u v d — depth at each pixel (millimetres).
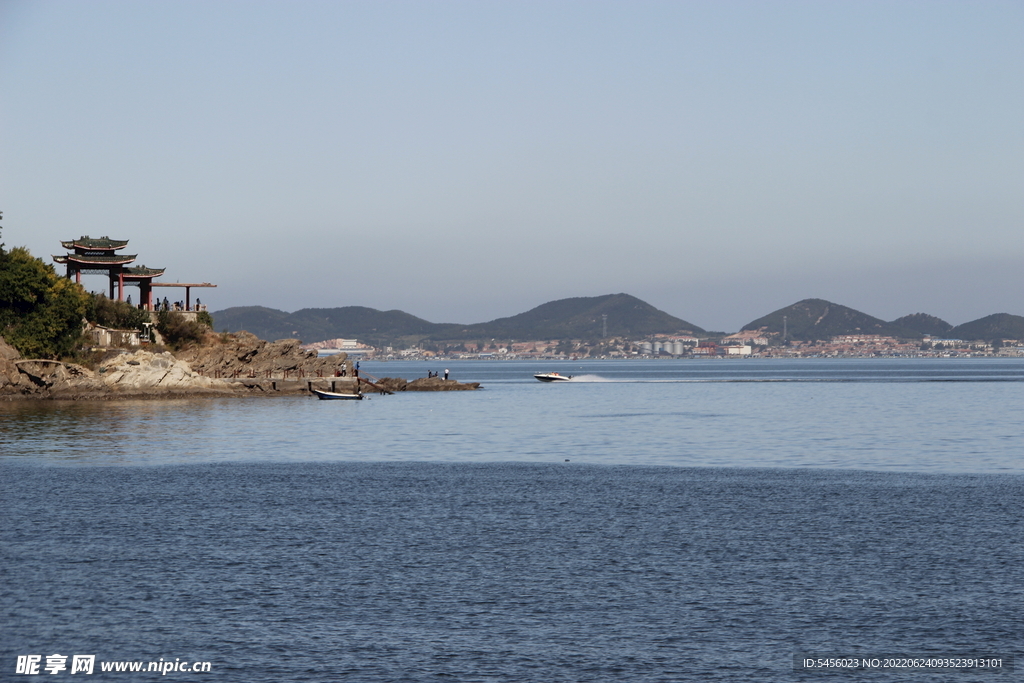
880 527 53031
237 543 48719
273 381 192875
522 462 85812
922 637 34406
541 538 50344
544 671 31312
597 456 91125
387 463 84500
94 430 112688
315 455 90688
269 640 33938
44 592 39344
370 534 51281
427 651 32969
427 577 42062
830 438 109438
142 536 50250
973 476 75000
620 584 40938
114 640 33906
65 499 62062
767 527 53188
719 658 32438
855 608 37562
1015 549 47219
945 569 43188
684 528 53031
